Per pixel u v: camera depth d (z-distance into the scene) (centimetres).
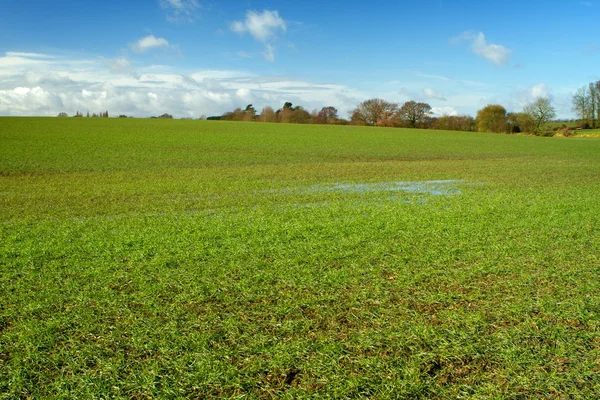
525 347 521
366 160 3566
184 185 2086
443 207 1501
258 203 1606
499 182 2278
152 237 1061
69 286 727
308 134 6203
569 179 2427
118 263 852
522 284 731
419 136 6594
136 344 530
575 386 448
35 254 916
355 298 672
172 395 438
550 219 1270
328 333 559
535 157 4125
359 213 1389
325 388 447
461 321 588
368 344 527
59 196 1753
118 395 437
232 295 688
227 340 544
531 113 8975
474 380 459
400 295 685
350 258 881
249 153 3838
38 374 474
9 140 4138
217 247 968
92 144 4084
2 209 1471
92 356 507
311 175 2542
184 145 4303
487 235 1073
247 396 436
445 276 770
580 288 705
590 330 566
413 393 438
